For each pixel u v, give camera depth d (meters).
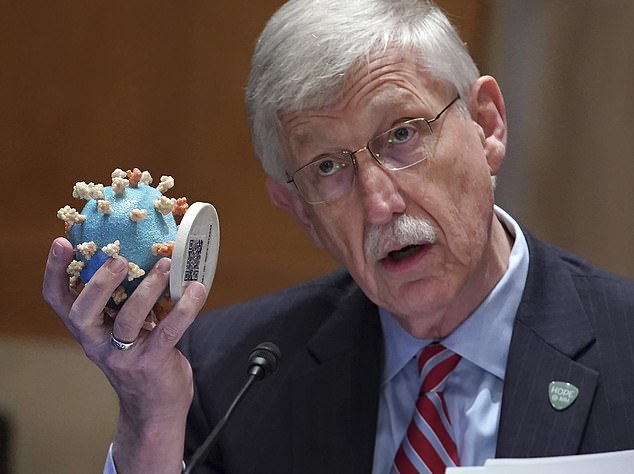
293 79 3.65
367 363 4.08
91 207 3.26
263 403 4.14
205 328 4.47
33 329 7.31
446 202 3.67
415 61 3.68
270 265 7.12
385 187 3.64
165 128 7.14
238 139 7.11
